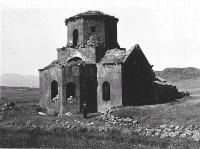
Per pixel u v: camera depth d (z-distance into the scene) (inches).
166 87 1487.5
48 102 1418.6
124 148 589.9
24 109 1536.7
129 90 1323.8
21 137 677.3
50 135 732.0
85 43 1449.3
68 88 1352.1
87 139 679.7
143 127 926.4
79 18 1470.2
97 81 1357.0
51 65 1464.1
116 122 1019.3
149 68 1450.5
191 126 842.2
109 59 1353.3
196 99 1379.2
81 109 1301.7
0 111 1502.2
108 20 1493.6
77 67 1316.4
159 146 648.4
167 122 928.3
